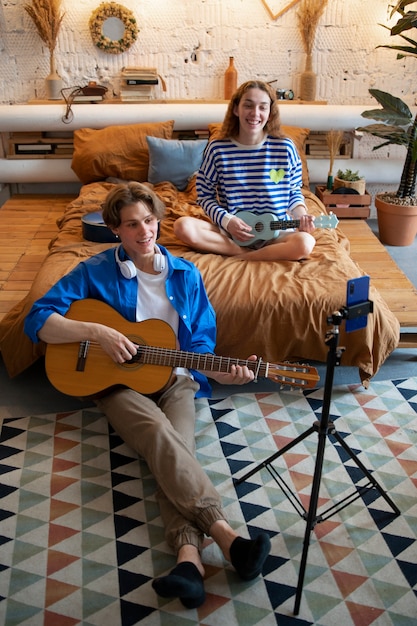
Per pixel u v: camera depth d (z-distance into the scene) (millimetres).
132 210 2006
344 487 2051
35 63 4324
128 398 2039
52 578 1718
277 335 2551
